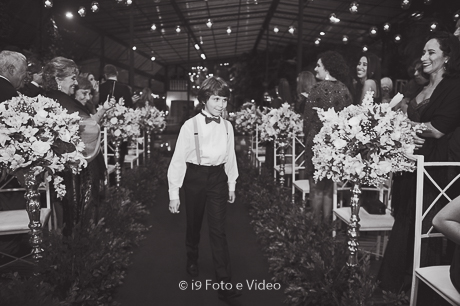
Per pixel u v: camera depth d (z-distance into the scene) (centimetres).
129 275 345
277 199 477
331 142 255
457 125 261
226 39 2181
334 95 346
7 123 241
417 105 287
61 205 341
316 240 325
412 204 271
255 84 2116
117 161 545
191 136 296
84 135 326
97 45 1551
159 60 2553
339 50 1755
